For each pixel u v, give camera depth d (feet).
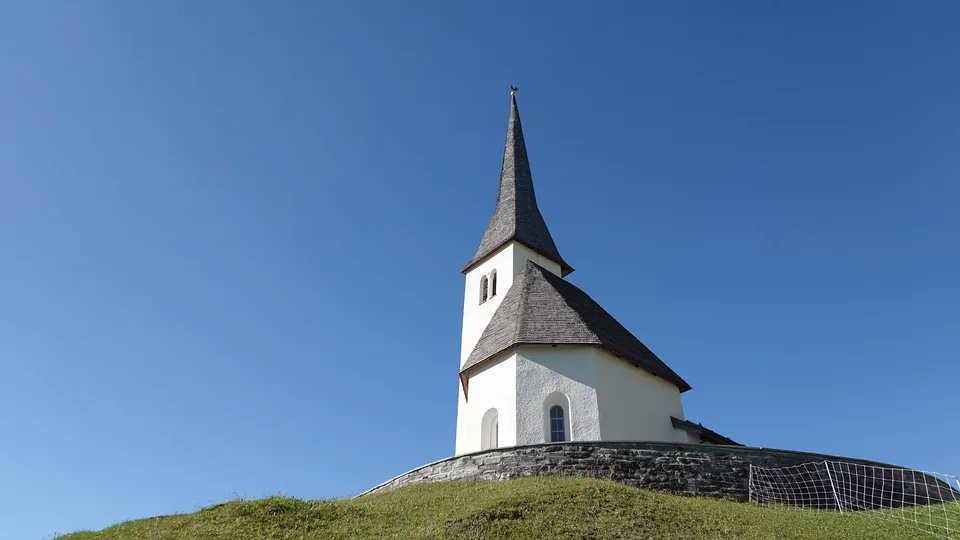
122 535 68.44
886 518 71.77
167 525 69.67
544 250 141.28
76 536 70.38
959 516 70.33
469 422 102.73
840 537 63.72
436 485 84.74
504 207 149.79
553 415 97.09
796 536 63.72
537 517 65.82
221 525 67.15
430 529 64.44
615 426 95.66
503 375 101.04
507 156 163.84
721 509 72.08
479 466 86.07
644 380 105.60
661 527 64.95
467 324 136.98
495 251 140.15
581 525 64.28
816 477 82.74
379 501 79.82
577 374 97.45
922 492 85.51
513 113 173.78
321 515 71.10
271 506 71.72
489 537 61.67
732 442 106.93
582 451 83.35
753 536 63.31
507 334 105.40
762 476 82.02
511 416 96.22
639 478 81.15
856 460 84.99
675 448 83.82
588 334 100.22
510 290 123.65
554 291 114.21
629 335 121.60
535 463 83.61
